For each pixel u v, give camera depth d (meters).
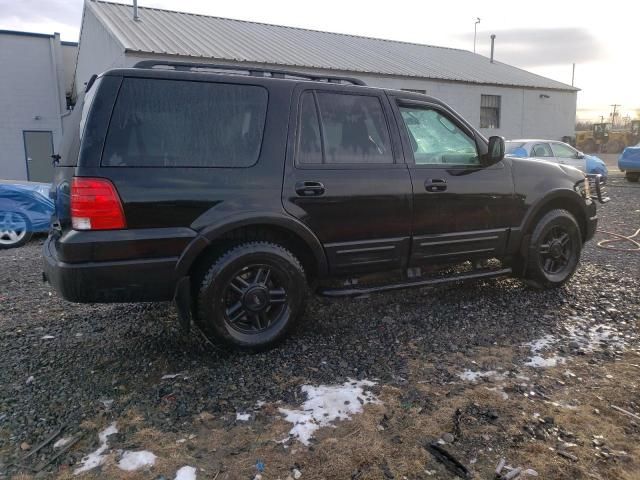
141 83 3.29
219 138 3.45
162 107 3.32
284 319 3.71
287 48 19.20
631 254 6.73
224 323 3.52
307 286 3.80
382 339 3.94
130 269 3.18
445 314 4.46
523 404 2.97
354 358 3.61
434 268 4.88
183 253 3.29
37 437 2.69
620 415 2.87
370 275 4.14
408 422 2.79
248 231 3.61
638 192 14.57
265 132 3.58
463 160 4.41
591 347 3.76
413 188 4.04
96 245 3.09
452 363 3.52
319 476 2.38
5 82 20.17
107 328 4.23
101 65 17.05
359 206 3.83
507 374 3.35
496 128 24.48
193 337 4.00
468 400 3.02
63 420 2.84
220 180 3.39
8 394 3.13
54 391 3.17
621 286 5.21
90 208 3.08
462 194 4.29
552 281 4.98
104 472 2.41
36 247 8.07
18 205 8.12
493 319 4.34
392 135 4.05
